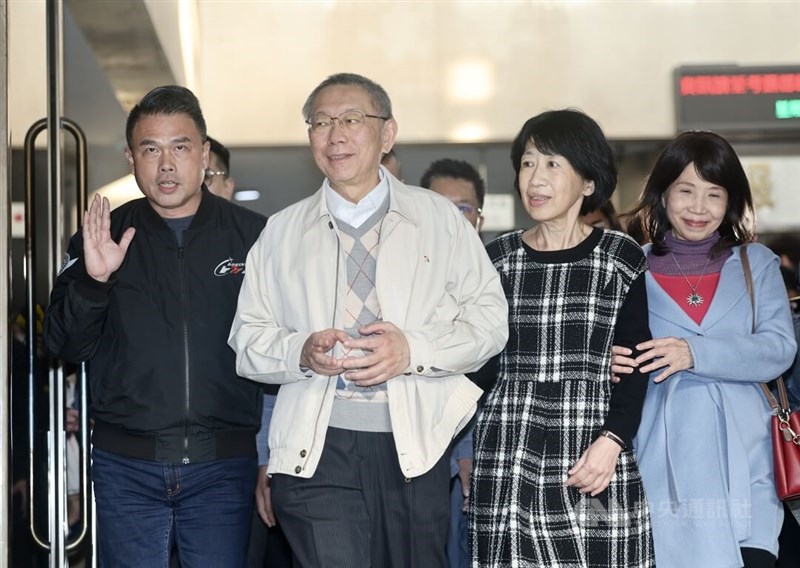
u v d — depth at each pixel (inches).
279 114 241.3
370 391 134.6
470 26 245.8
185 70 234.7
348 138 135.5
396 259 135.7
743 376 146.3
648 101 243.8
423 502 134.8
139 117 149.9
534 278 143.2
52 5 173.9
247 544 152.3
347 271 136.8
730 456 147.1
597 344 140.6
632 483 139.6
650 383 150.6
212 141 193.3
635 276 142.5
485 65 245.9
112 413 146.8
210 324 148.2
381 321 132.9
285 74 241.6
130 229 145.7
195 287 148.9
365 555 134.3
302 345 131.9
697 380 149.0
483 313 137.1
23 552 161.6
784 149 243.0
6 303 158.9
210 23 240.2
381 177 140.7
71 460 172.9
